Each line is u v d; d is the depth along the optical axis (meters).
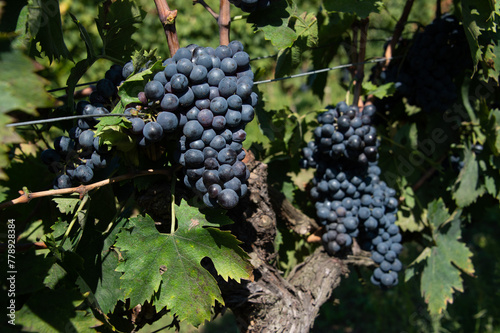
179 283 0.56
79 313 0.53
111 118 0.53
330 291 0.74
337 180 0.72
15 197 0.65
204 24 2.60
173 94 0.53
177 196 0.61
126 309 0.61
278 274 0.69
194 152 0.54
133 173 0.59
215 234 0.57
